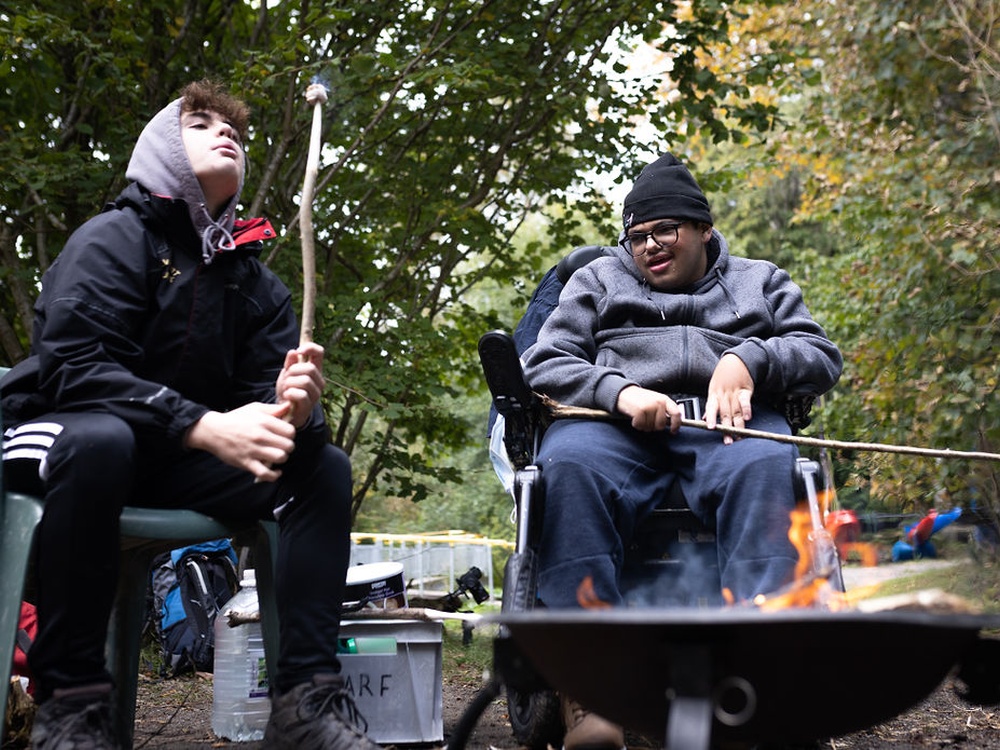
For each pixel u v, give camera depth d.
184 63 6.26
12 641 1.91
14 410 2.15
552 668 1.44
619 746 1.84
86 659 1.91
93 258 2.17
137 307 2.19
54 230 5.89
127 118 5.71
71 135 6.00
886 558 3.92
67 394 2.04
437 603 4.02
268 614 2.33
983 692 1.56
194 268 2.29
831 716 1.39
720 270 2.80
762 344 2.53
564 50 6.37
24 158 5.40
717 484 2.24
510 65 6.04
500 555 14.69
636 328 2.69
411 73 5.58
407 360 6.09
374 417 5.79
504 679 1.59
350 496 2.21
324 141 6.00
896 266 8.52
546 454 2.29
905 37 8.57
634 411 2.35
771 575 2.06
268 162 6.21
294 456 2.17
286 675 2.10
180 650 4.43
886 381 8.06
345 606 3.06
